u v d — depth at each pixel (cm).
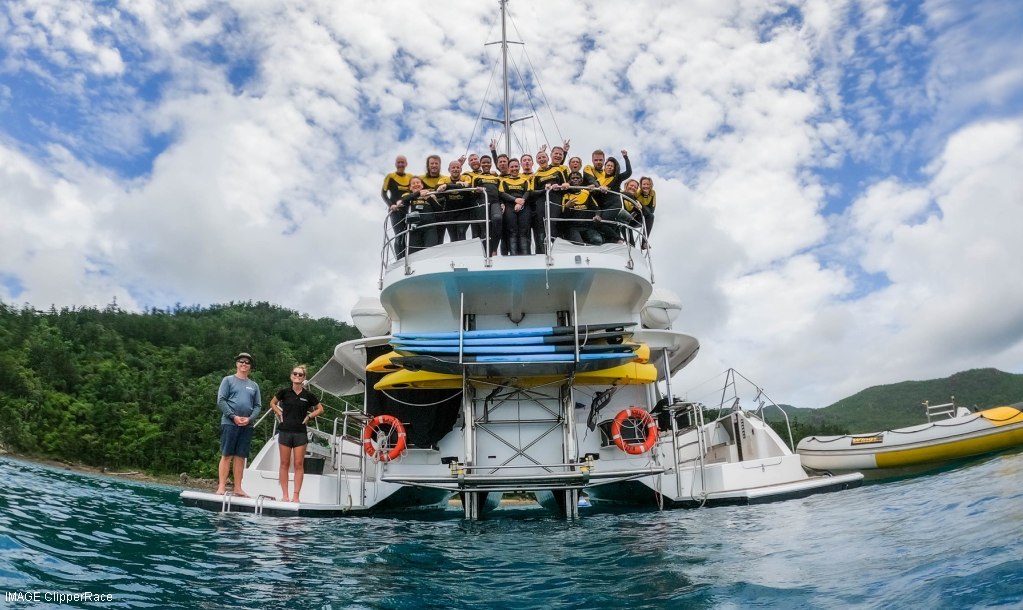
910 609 311
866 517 627
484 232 959
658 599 387
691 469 964
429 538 655
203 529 655
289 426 873
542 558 536
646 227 1077
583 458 960
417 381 944
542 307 998
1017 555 375
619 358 843
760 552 507
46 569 416
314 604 381
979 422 1160
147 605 359
